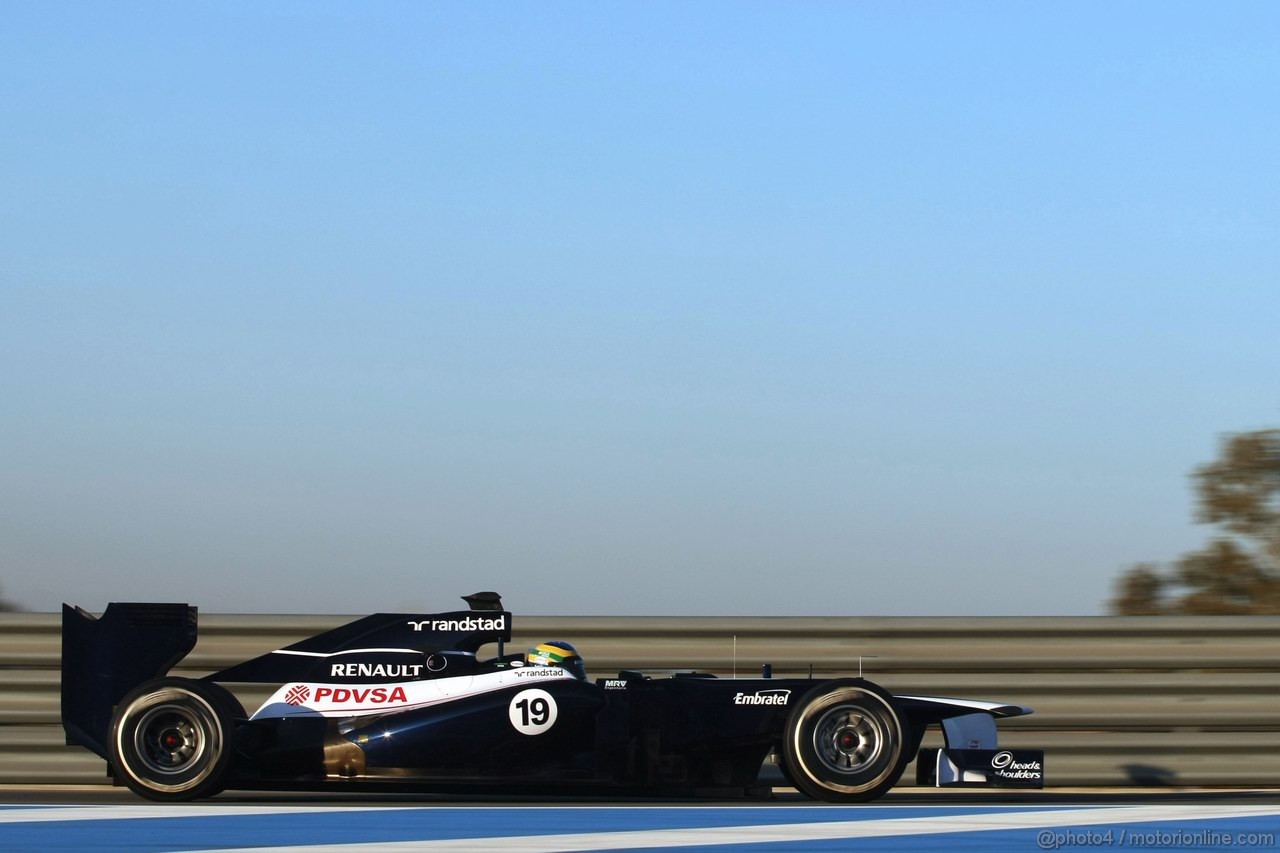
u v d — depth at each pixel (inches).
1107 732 1520.7
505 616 1339.8
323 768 1256.8
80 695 1312.7
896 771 1251.8
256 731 1264.8
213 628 1542.8
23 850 977.5
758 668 1551.4
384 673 1300.4
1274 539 2149.4
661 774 1275.8
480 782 1261.1
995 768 1258.0
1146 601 2197.3
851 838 1036.5
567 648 1336.1
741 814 1171.9
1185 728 1519.4
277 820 1121.4
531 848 981.8
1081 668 1534.2
